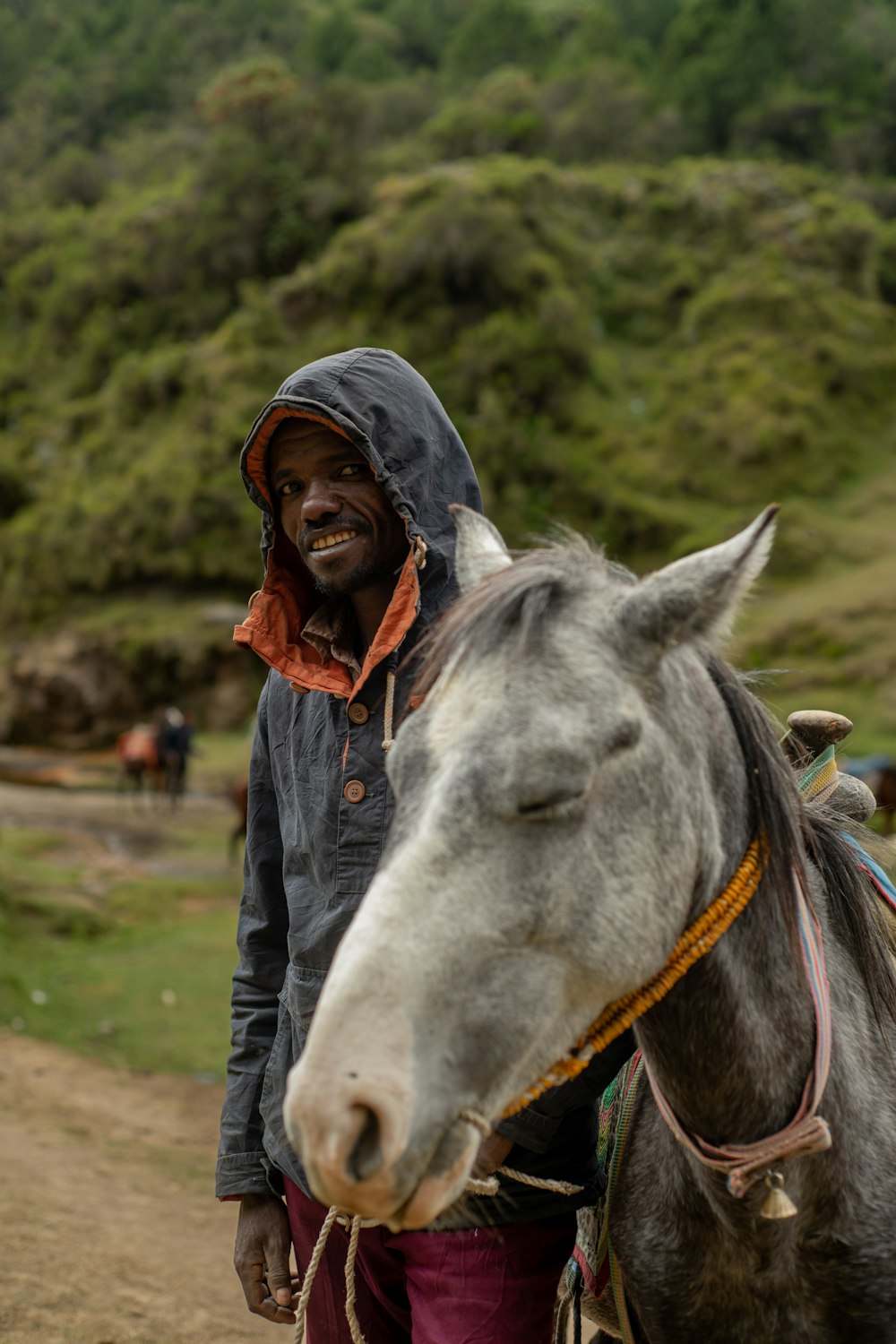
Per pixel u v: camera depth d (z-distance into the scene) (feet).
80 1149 16.78
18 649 123.95
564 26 271.28
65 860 44.55
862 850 5.52
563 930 3.68
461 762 3.69
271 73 185.26
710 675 4.56
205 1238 13.64
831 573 114.52
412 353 145.48
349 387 5.40
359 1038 3.46
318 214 170.19
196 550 127.54
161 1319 10.98
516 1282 5.14
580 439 139.33
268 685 6.15
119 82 259.19
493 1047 3.62
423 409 5.59
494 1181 4.38
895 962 5.31
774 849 4.49
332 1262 5.50
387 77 252.21
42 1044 22.67
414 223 149.59
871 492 133.18
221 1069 21.74
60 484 146.41
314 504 5.42
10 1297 11.10
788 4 229.25
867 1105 4.66
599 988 3.79
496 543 4.73
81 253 186.39
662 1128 5.02
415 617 5.21
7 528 139.64
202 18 276.41
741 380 146.92
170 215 176.45
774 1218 4.18
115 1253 12.68
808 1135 4.25
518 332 144.25
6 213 213.87
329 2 295.48
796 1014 4.45
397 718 5.34
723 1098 4.35
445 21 280.10
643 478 135.23
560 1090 4.92
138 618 122.72
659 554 127.34
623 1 277.64
